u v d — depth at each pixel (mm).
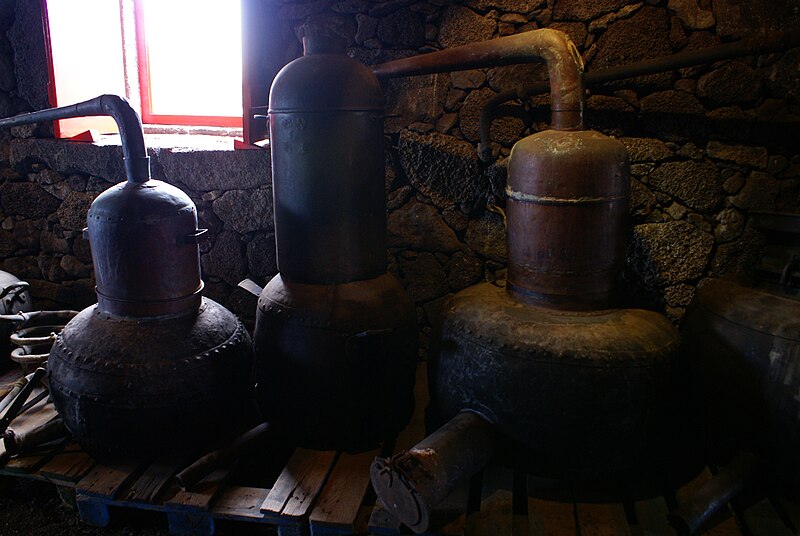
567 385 1622
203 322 2016
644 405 1650
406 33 2334
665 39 2119
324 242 1901
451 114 2359
